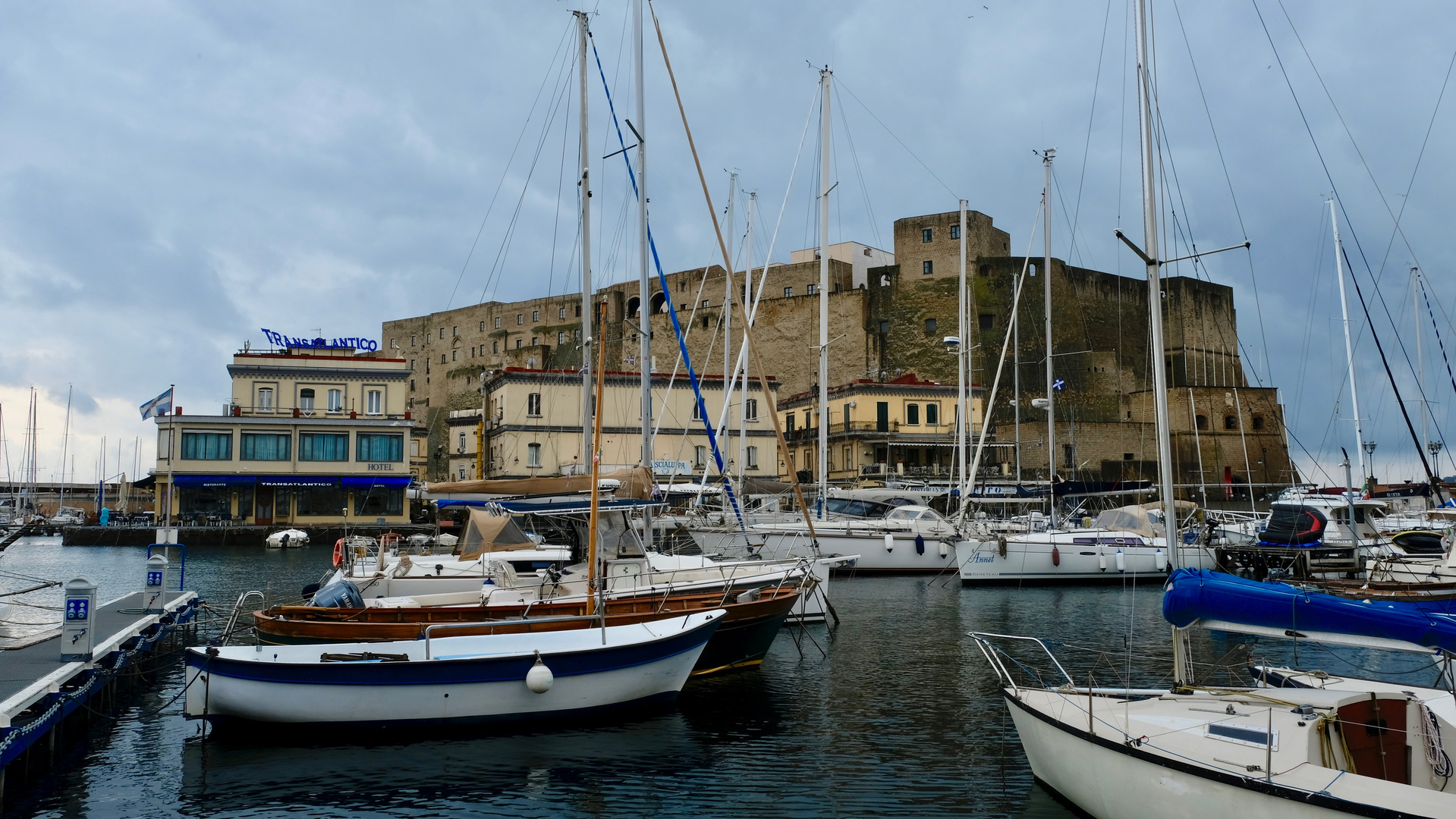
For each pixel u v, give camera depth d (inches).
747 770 457.1
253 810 411.5
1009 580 1195.3
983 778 439.2
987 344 3169.3
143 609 730.8
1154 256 475.8
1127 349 3346.5
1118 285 3383.4
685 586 668.7
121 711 573.6
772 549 1214.3
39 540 2487.7
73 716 505.7
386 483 2268.7
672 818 400.5
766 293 3489.2
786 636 816.9
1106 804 351.9
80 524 2434.8
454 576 733.9
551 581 641.0
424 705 502.6
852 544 1301.7
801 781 441.4
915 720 542.9
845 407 2456.9
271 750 484.4
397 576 740.0
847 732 520.1
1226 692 386.3
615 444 2046.0
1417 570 797.9
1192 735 340.5
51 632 608.4
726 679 644.7
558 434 2110.0
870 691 613.6
